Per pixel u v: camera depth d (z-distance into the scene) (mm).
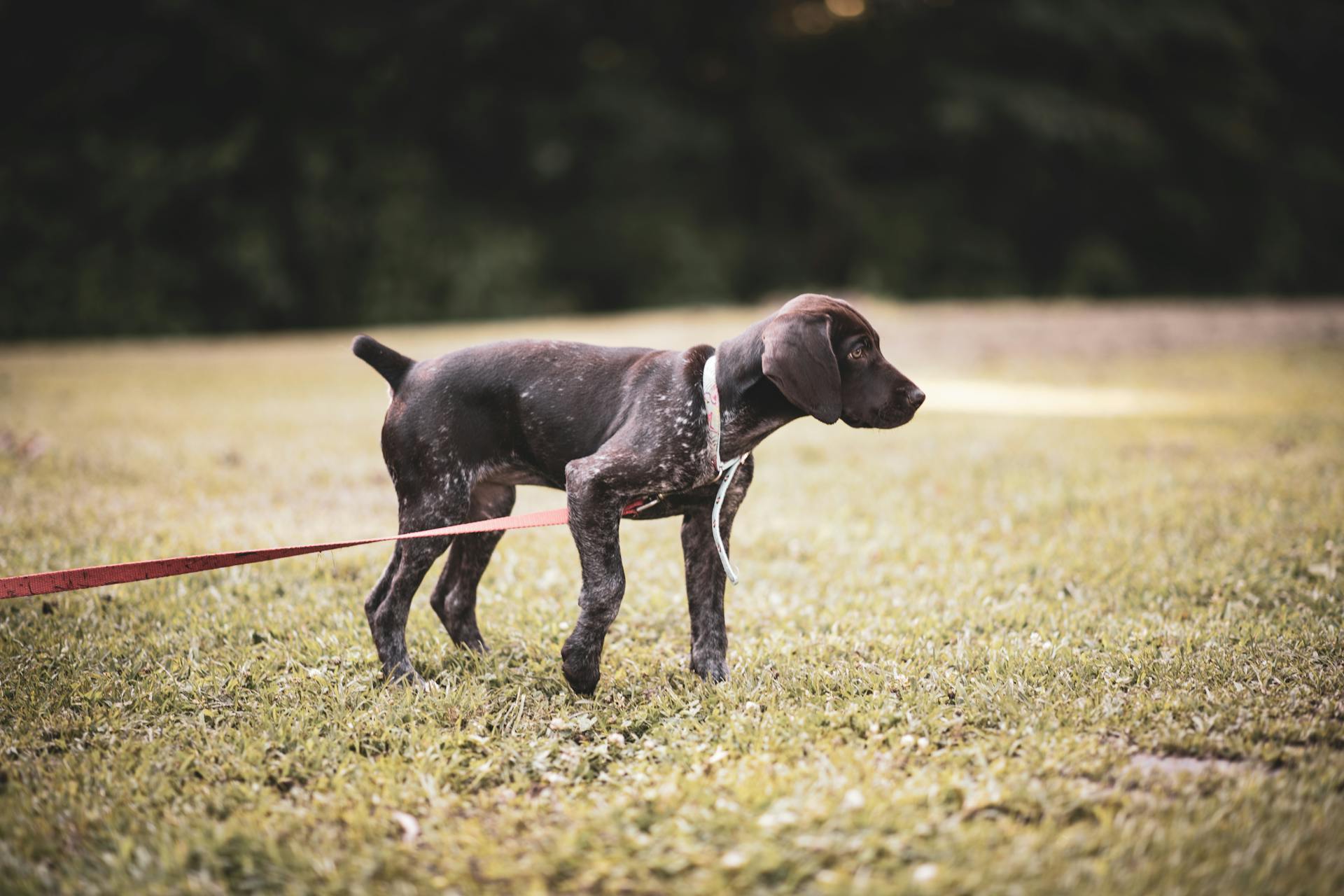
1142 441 9117
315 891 2922
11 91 27969
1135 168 32406
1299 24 34312
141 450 8875
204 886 2934
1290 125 35312
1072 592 5418
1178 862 2904
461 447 4230
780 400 4027
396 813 3295
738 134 32031
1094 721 3801
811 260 32188
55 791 3426
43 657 4520
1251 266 34125
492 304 28906
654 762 3672
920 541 6316
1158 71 32406
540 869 2949
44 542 5992
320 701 4137
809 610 5195
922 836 3070
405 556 4281
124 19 27922
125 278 27141
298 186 28750
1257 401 11477
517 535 6504
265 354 18203
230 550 5977
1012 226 34000
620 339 15664
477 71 30219
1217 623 4820
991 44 32344
